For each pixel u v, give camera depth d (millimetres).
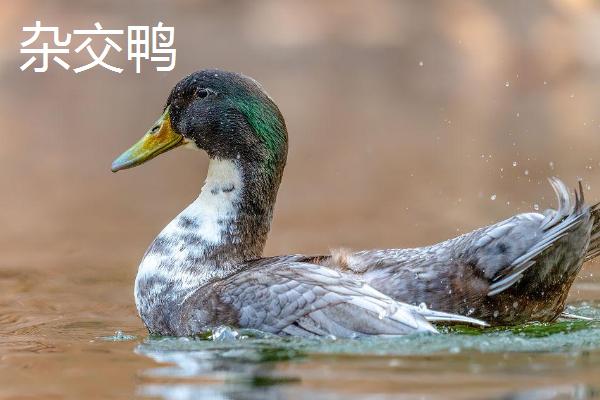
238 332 8117
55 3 23266
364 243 14172
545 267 8164
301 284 8055
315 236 14703
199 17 24094
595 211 8242
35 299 11070
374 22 25188
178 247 9102
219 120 9273
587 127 20719
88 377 7312
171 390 6793
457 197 16812
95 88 22391
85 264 13148
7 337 9031
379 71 24109
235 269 8984
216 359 7566
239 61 23562
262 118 9234
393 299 8000
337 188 17875
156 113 21594
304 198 17312
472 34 25125
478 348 7508
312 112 22078
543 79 24062
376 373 6895
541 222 8117
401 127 21312
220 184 9266
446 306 8125
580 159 18547
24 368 7688
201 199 9305
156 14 23688
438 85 23672
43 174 19109
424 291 8133
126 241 14648
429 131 21188
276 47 24156
